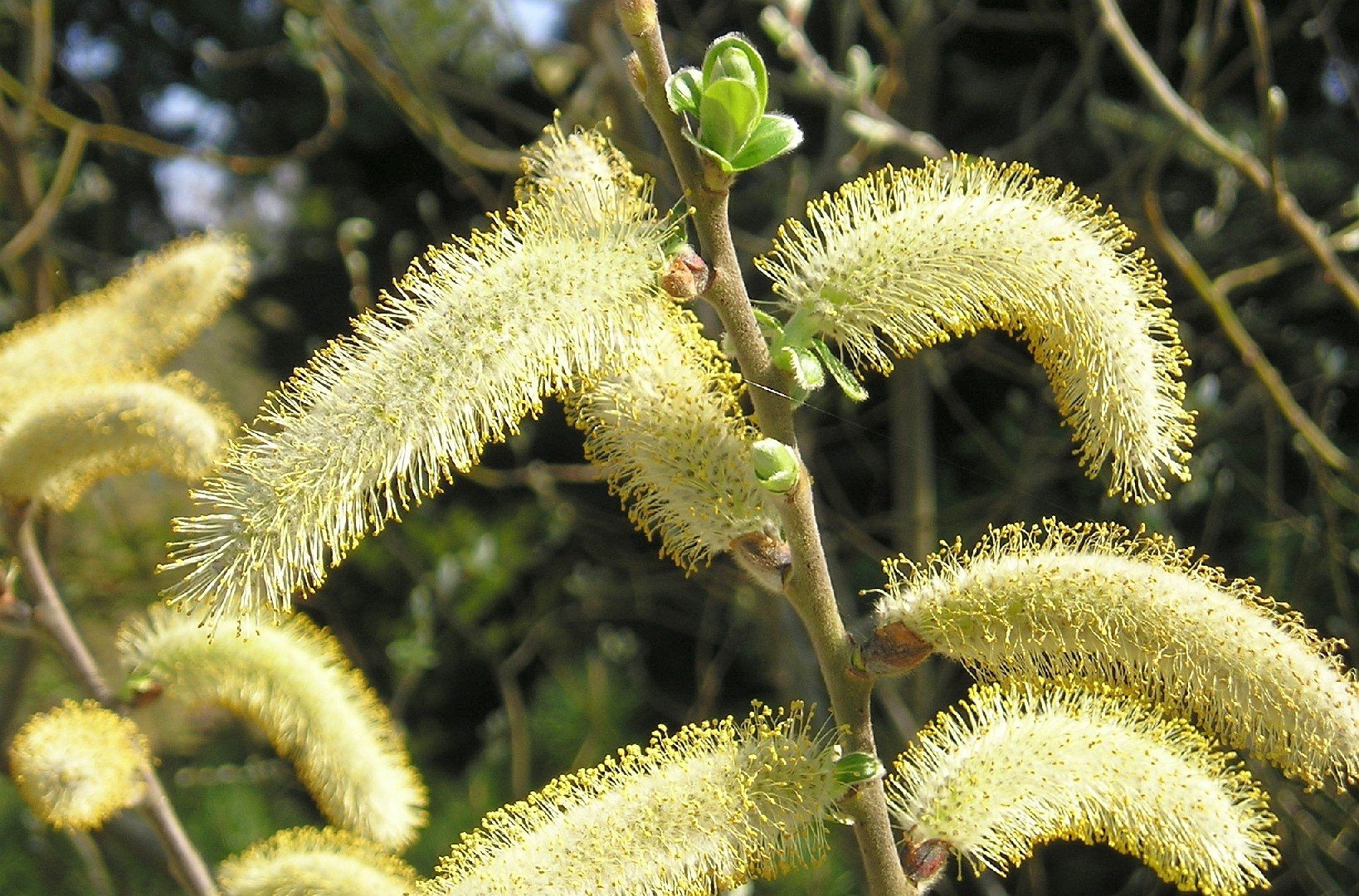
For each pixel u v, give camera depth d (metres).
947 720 0.33
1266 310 0.95
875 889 0.31
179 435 0.38
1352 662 0.72
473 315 0.29
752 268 0.82
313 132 1.29
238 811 0.79
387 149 1.30
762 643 0.96
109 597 0.83
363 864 0.36
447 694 1.19
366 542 1.06
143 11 1.29
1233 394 0.94
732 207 1.02
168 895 0.75
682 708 1.12
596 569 1.13
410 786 0.38
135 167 1.29
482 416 0.29
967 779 0.32
